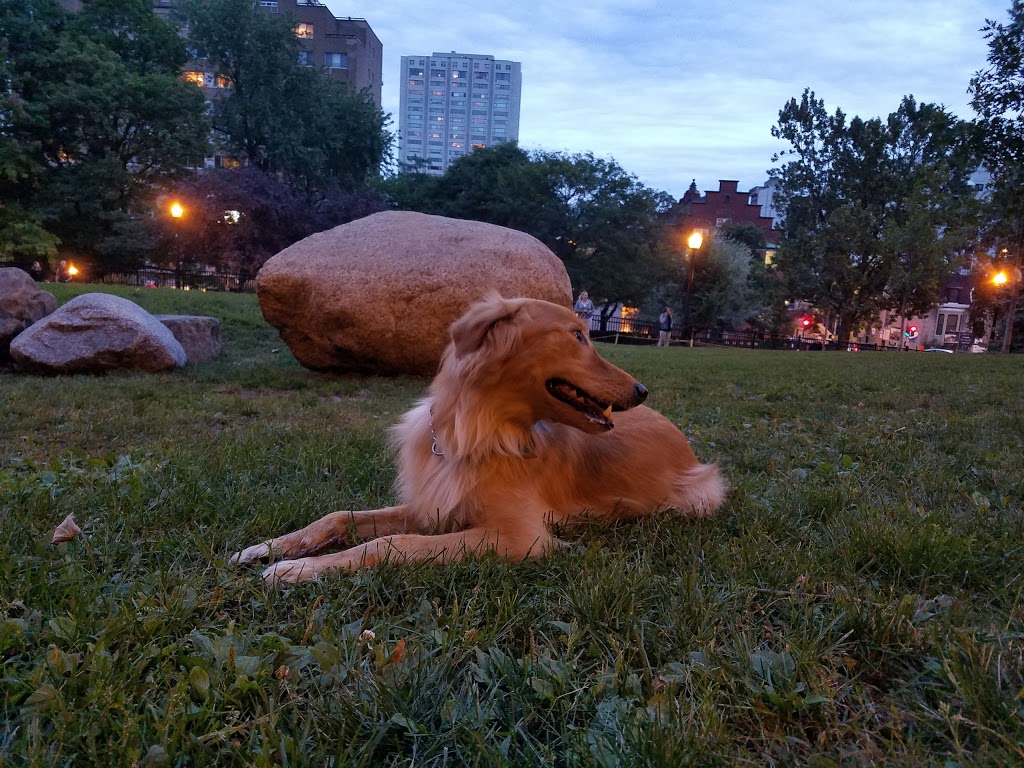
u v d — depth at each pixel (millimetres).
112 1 42875
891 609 2467
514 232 10930
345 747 1722
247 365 11562
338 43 80500
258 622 2400
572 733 1807
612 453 3885
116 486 3799
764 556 3074
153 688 1888
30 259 39656
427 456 3518
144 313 10789
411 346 10125
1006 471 5027
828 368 14414
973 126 16891
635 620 2402
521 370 3209
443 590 2658
